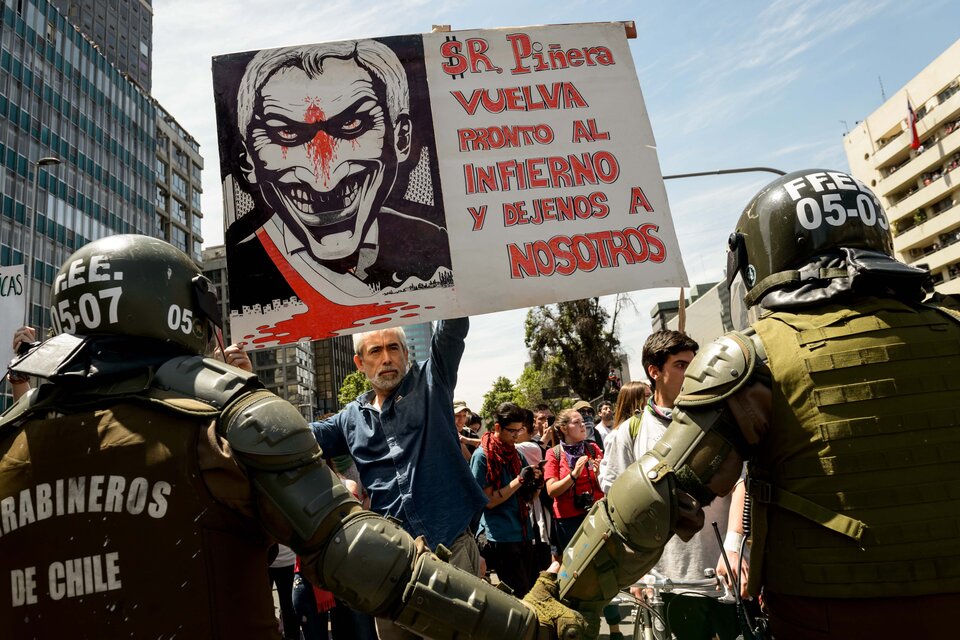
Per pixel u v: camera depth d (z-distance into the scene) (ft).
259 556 5.22
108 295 5.49
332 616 15.08
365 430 11.05
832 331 5.60
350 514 5.02
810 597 5.31
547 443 31.07
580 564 5.75
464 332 10.80
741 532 9.14
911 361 5.42
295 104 11.17
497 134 11.29
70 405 5.14
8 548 4.80
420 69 11.43
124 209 176.45
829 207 6.11
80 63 160.66
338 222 10.82
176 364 5.38
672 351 11.73
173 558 4.69
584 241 11.01
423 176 11.03
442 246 10.81
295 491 4.87
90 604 4.61
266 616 5.14
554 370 97.04
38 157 142.20
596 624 5.80
